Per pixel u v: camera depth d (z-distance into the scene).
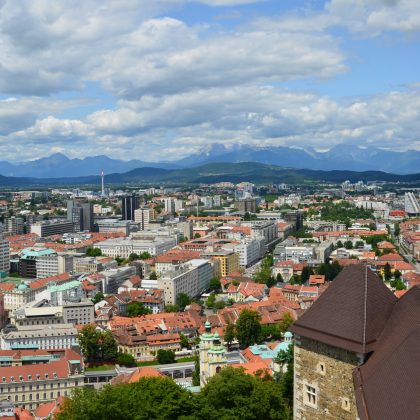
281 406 148.12
